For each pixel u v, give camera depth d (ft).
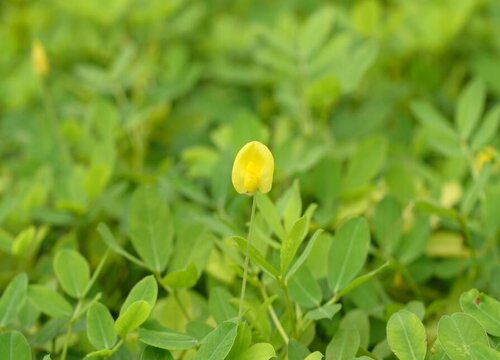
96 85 2.24
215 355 1.35
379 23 2.38
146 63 2.38
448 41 2.30
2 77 2.64
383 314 1.55
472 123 1.83
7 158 2.29
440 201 1.82
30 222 1.85
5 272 1.76
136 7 2.63
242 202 1.75
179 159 2.17
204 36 2.74
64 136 2.06
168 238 1.56
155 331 1.42
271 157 1.38
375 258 1.71
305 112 2.06
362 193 1.81
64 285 1.53
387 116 2.22
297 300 1.50
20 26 2.79
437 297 1.71
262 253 1.53
